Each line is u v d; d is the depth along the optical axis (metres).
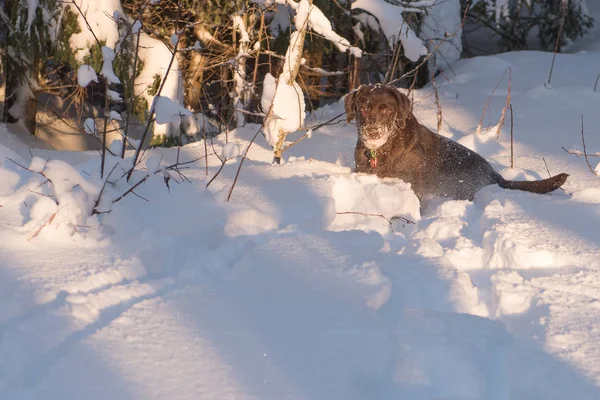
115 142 4.28
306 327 2.53
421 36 10.23
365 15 9.14
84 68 3.96
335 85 10.50
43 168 3.58
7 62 8.38
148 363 2.21
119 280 2.94
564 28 11.72
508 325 2.90
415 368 2.38
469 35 13.14
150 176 4.16
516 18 11.78
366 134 5.28
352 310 2.70
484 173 5.54
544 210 4.50
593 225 4.12
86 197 3.59
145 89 7.61
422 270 3.27
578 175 5.75
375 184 4.80
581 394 2.31
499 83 9.01
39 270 2.86
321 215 4.21
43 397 1.99
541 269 3.54
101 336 2.36
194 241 3.46
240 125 8.25
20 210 3.58
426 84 10.16
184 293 2.80
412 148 5.50
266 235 3.77
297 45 5.49
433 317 2.75
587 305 2.96
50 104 9.70
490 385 2.42
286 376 2.18
